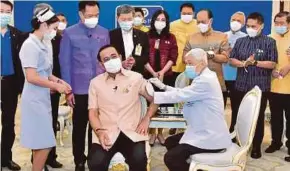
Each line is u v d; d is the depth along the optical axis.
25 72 2.76
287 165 3.78
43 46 2.83
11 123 3.52
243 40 3.91
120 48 3.66
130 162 2.79
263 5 6.14
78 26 3.35
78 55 3.33
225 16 6.25
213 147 2.80
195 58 2.82
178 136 3.13
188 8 4.59
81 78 3.35
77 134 3.44
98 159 2.77
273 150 4.16
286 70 3.78
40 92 2.83
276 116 4.07
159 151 4.15
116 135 2.89
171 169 2.84
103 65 2.96
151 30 4.23
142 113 3.08
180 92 2.84
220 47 4.07
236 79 4.00
